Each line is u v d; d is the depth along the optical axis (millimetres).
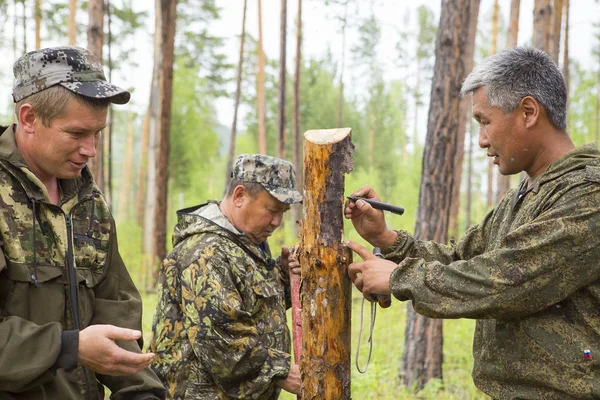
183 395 3057
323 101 29969
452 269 2338
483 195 39969
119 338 1942
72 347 1901
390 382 6160
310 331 2525
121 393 2283
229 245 3139
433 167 5980
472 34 11070
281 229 12305
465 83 2547
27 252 2021
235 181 3266
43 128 2010
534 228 2240
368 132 35438
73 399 2129
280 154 16906
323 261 2484
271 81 29906
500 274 2248
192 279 3039
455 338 7566
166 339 3125
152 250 13266
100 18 9383
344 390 2535
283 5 16812
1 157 2016
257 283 3168
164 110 13016
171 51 12938
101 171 10352
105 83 2059
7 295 1992
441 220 5961
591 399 2213
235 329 2984
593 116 21641
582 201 2221
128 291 2406
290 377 3025
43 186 2055
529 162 2465
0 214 1985
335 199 2482
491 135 2459
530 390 2330
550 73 2395
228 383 3004
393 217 15258
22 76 2027
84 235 2215
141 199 24609
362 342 7715
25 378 1861
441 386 5898
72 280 2111
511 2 13508
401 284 2395
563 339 2260
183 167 24141
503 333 2395
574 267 2201
